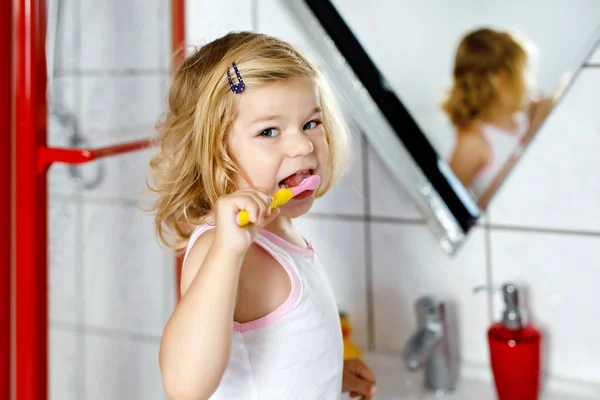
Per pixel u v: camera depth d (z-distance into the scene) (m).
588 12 1.12
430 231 1.27
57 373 1.48
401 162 1.26
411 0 1.22
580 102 1.15
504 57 1.18
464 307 1.27
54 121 1.29
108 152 1.03
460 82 1.21
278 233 0.86
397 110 1.25
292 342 0.77
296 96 0.75
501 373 1.13
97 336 1.55
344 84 1.27
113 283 1.52
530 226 1.21
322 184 0.92
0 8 0.95
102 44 1.35
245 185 0.77
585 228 1.17
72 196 1.43
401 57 1.24
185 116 0.81
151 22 1.36
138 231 1.48
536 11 1.15
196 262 0.74
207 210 0.84
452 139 1.23
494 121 1.20
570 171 1.17
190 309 0.64
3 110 0.97
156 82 1.37
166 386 0.66
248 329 0.76
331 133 0.90
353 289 1.36
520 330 1.14
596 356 1.19
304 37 1.29
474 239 1.25
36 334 0.99
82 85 1.32
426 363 1.23
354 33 1.26
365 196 1.32
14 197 1.01
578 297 1.19
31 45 0.95
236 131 0.76
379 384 1.25
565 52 1.14
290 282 0.78
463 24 1.20
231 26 1.37
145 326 1.53
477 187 1.23
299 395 0.77
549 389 1.20
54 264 1.39
